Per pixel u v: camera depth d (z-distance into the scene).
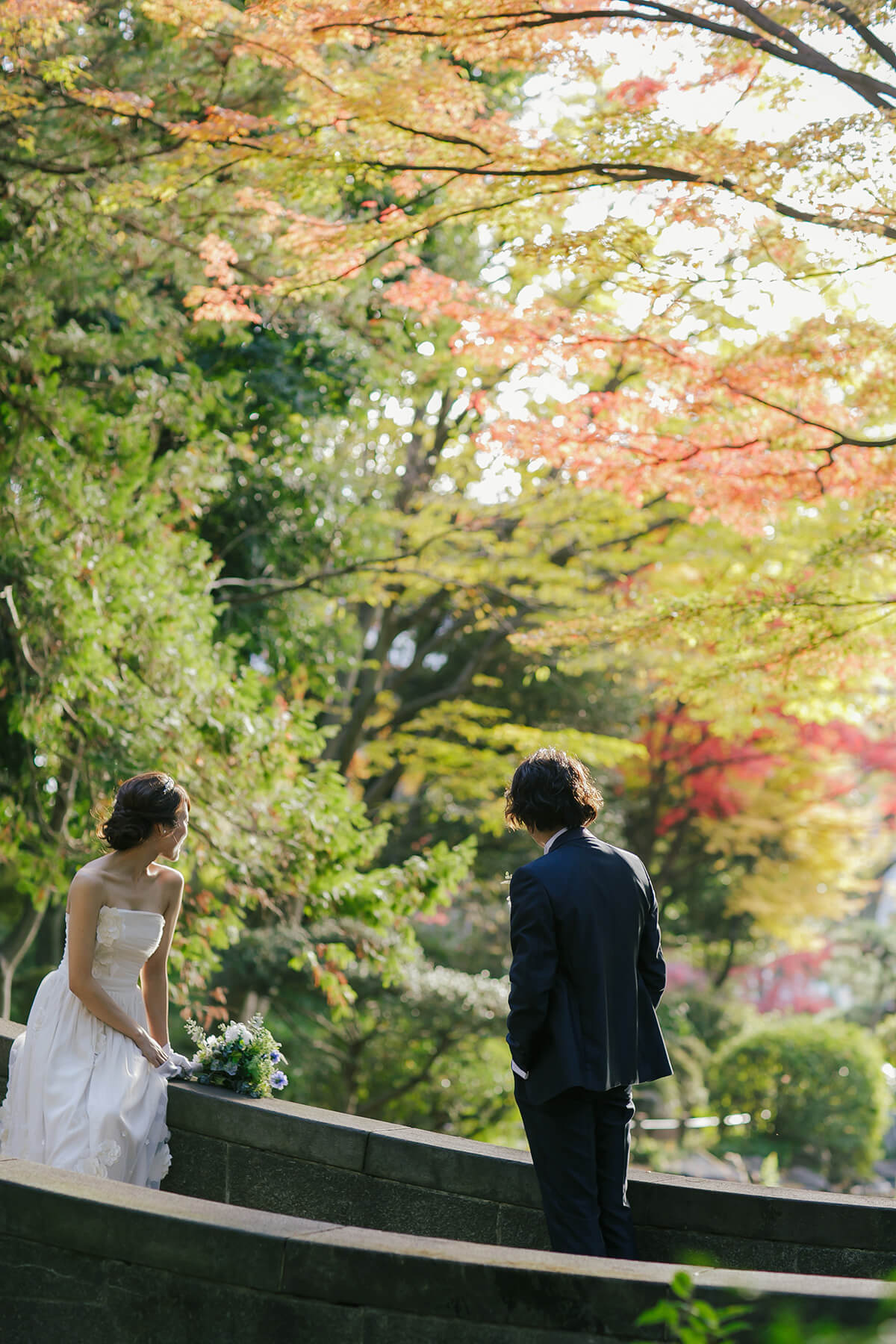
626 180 5.89
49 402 8.43
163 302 9.68
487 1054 14.10
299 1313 2.76
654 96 6.09
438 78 6.01
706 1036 21.77
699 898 23.38
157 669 8.20
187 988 8.14
